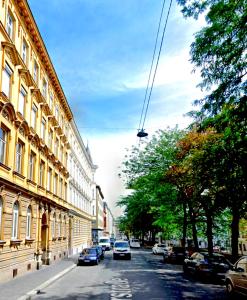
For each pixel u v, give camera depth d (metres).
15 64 18.70
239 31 10.64
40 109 24.97
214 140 19.78
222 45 11.11
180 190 30.31
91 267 25.83
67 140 36.59
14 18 18.95
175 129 32.06
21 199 19.67
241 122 12.88
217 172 16.48
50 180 29.02
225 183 17.20
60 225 33.00
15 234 18.97
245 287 11.43
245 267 11.96
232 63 11.25
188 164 24.38
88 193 61.69
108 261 32.00
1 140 17.14
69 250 38.88
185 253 28.94
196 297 12.66
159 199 33.59
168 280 17.83
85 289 14.53
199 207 29.20
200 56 11.55
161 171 31.19
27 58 21.69
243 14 10.28
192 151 24.50
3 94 16.42
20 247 19.36
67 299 12.15
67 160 38.09
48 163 27.77
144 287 15.06
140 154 32.69
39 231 23.92
